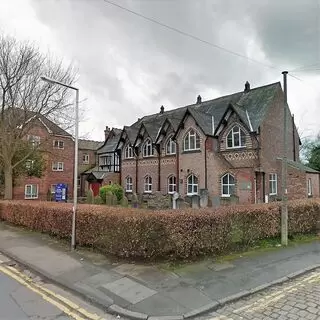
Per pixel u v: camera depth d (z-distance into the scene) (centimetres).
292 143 2911
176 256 841
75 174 1016
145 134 3466
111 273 748
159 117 3944
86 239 986
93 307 580
